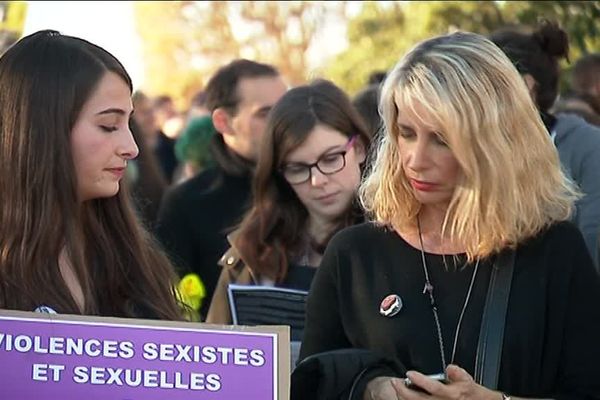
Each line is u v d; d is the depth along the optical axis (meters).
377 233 3.43
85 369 2.97
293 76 21.78
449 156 3.21
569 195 3.41
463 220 3.21
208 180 5.68
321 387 3.21
